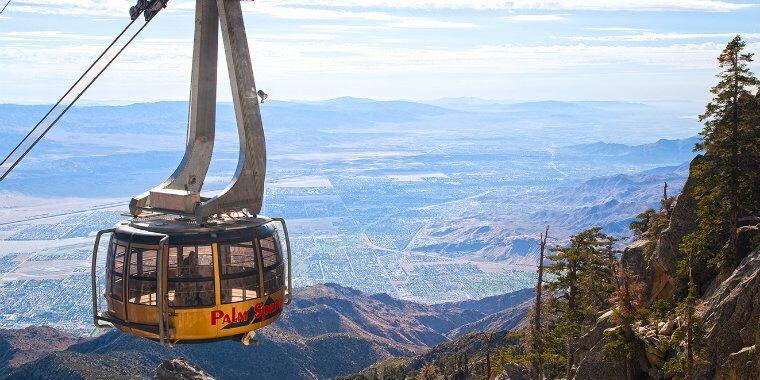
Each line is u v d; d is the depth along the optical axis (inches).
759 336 1218.0
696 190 1766.7
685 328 1469.0
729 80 1713.8
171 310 652.7
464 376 5236.2
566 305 2281.0
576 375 1711.4
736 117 1712.6
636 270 1971.0
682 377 1407.5
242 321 671.8
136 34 845.2
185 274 654.5
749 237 1611.7
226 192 682.2
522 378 2659.9
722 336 1320.1
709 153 1748.3
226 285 662.5
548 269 2289.6
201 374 3831.2
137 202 698.8
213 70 719.1
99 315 689.6
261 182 701.9
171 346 662.5
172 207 685.9
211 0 710.5
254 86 691.4
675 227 1841.8
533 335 2308.1
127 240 668.1
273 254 695.7
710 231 1697.8
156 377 3786.9
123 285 664.4
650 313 1654.8
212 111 726.5
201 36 712.4
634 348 1568.7
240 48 685.3
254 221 696.4
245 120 687.7
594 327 1857.8
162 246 650.2
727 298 1347.2
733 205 1662.2
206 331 660.7
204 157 724.7
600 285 2138.3
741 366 1240.8
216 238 662.5
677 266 1763.0
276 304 698.8
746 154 1706.4
